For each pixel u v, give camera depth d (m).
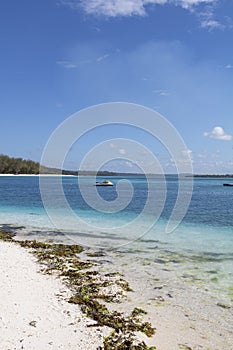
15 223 21.72
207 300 8.86
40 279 10.09
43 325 6.86
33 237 17.19
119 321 7.44
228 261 12.68
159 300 8.81
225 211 28.83
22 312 7.34
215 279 10.56
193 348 6.48
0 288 8.74
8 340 6.07
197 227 20.58
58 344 6.17
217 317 7.86
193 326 7.39
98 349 6.13
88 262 12.47
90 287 9.63
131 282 10.21
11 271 10.63
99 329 6.96
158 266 11.99
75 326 7.01
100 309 8.02
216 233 18.64
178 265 12.13
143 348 6.31
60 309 7.83
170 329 7.22
